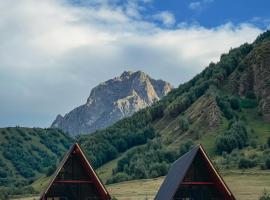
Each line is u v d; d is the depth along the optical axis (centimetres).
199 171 6275
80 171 6469
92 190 6488
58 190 6431
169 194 6262
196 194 6247
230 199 6147
